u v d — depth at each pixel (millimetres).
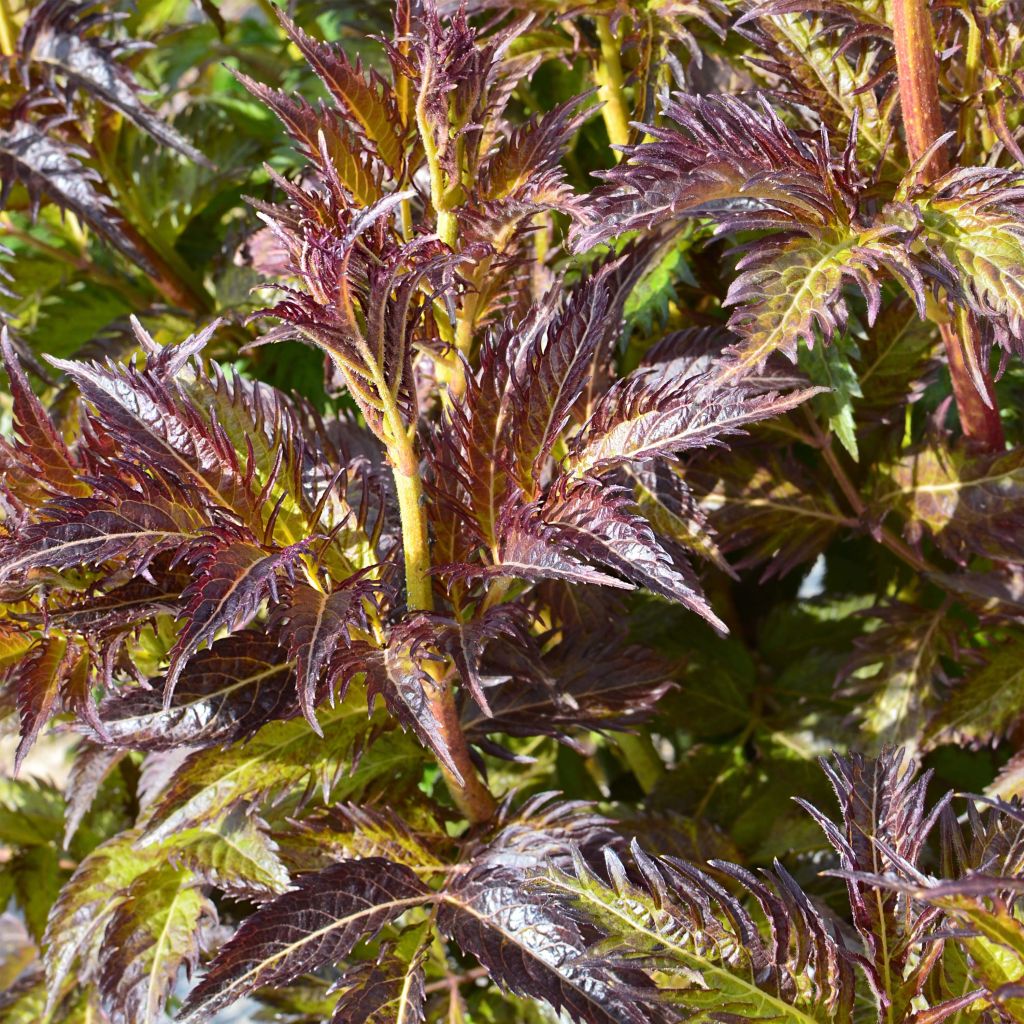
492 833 1077
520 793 1268
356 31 1254
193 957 1097
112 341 1247
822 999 999
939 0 1052
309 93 1273
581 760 1275
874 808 1019
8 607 1049
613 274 1108
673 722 1232
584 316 1031
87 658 1043
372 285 989
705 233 1141
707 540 1107
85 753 1127
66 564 987
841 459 1174
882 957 1006
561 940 1019
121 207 1263
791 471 1160
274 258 1220
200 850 1094
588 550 1004
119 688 1068
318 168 1048
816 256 1010
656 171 1020
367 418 1010
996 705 1125
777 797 1197
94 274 1288
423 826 1090
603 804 1209
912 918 1010
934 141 1039
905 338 1147
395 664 1008
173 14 1463
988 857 1002
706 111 1026
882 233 1010
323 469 1064
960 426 1183
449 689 1055
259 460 1037
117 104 1184
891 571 1233
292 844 1072
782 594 1282
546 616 1157
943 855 1012
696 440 1013
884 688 1145
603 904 1006
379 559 1050
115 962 1094
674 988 996
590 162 1234
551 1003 1007
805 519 1158
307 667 980
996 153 1068
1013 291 992
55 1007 1183
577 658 1114
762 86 1155
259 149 1301
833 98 1091
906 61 1037
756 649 1274
